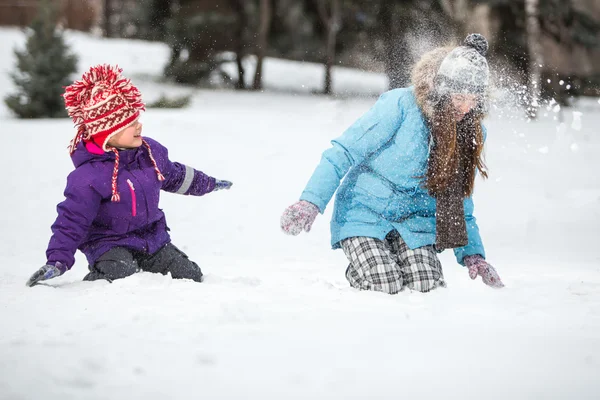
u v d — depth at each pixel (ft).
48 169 73.26
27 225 56.29
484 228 57.88
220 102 161.99
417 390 15.72
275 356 17.80
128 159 29.81
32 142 84.43
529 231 56.24
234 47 200.75
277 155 81.25
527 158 83.82
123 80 29.19
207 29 192.34
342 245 29.50
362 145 27.73
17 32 239.50
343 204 29.55
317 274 38.34
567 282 32.96
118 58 218.38
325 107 144.46
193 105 152.05
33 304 24.36
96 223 29.94
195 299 25.04
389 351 18.42
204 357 17.35
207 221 58.49
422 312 23.58
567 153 88.99
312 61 251.19
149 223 30.78
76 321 21.81
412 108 27.68
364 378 16.33
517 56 153.58
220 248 50.06
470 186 28.53
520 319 23.07
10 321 21.97
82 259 44.27
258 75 200.54
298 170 75.56
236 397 15.10
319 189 27.30
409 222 28.99
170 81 191.21
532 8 155.33
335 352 18.22
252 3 201.57
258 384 15.84
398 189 28.50
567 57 165.78
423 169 28.02
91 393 15.21
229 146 84.48
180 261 30.89
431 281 28.17
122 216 29.66
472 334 20.49
